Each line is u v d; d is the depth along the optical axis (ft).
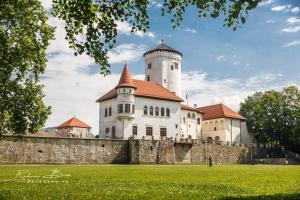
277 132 371.35
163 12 52.47
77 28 55.93
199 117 343.67
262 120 374.43
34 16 121.49
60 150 217.77
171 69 347.97
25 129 125.18
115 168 160.15
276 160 310.86
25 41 118.73
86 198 48.62
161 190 58.90
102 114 303.27
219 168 172.96
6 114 121.29
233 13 42.78
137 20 54.49
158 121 293.43
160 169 153.58
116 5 53.57
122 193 54.13
